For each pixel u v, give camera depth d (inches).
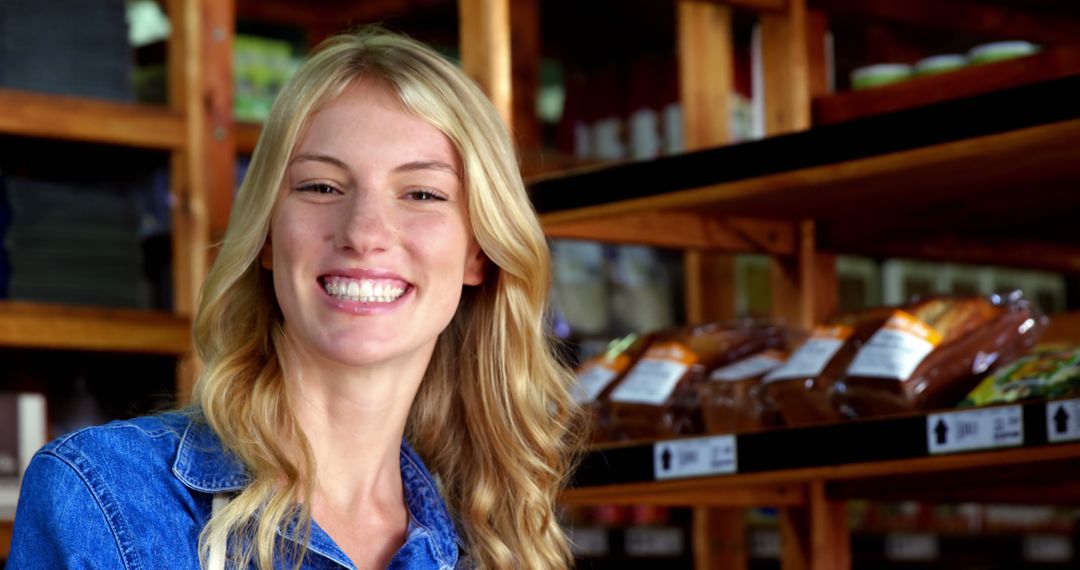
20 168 133.3
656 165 94.5
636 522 162.2
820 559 112.0
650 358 103.0
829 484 113.1
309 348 65.2
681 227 112.0
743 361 102.3
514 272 69.9
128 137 127.0
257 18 154.2
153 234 132.4
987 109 79.1
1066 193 97.4
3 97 122.1
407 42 66.7
